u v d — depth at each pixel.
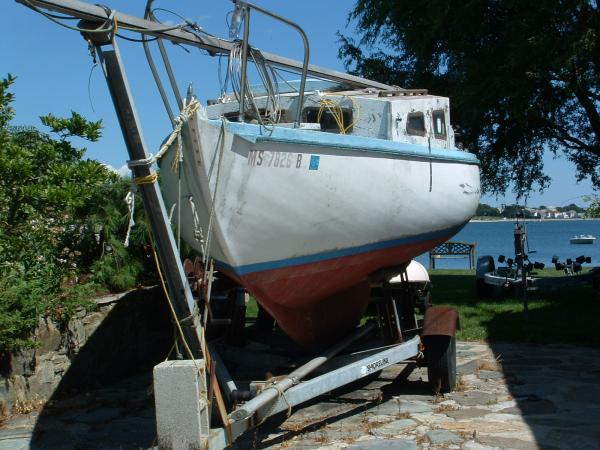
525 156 17.52
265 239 6.09
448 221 8.42
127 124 5.05
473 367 8.62
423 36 15.32
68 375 8.01
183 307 5.54
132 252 9.69
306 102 7.68
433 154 7.75
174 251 5.41
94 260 9.51
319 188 6.26
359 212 6.72
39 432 6.67
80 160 8.98
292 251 6.36
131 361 9.12
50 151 8.69
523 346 9.94
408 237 7.67
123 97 4.99
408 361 7.91
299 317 7.16
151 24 5.32
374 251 7.20
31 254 8.23
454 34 15.14
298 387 5.89
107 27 4.87
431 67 16.61
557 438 5.83
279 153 5.87
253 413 5.46
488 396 7.26
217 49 6.23
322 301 7.30
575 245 56.12
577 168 18.03
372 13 16.72
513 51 13.20
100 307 8.55
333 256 6.75
